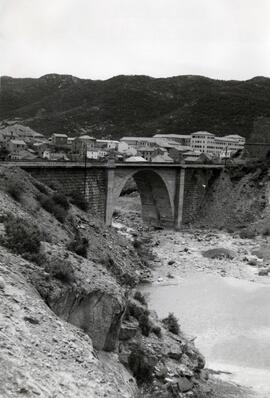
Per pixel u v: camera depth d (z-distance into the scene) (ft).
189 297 178.19
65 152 532.73
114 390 59.31
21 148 485.15
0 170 184.55
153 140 650.02
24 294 69.41
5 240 88.84
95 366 62.13
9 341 56.13
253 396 102.53
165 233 330.75
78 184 252.42
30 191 181.78
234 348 136.77
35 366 54.19
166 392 83.30
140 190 357.20
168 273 214.28
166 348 99.45
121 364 80.38
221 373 119.14
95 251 180.55
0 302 64.13
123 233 300.40
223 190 372.58
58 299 75.41
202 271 221.66
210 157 522.47
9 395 46.60
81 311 79.56
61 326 67.00
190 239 310.45
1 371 50.01
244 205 354.33
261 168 369.09
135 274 199.21
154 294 180.75
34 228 113.29
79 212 215.31
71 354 61.21
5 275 72.49
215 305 169.89
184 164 342.03
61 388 52.75
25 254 85.92
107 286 87.20
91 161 270.87
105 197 274.16
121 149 607.78
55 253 95.25
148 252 248.93
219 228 352.90
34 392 48.93
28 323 62.90
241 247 285.23
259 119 439.22
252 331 149.07
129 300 105.09
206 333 146.20
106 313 81.25
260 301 176.24
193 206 371.15
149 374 85.76
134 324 96.48
